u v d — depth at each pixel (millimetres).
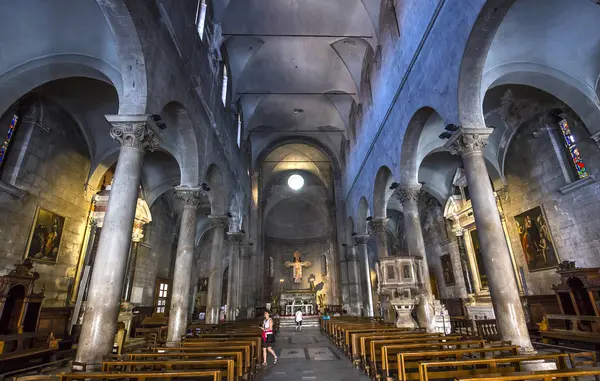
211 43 13297
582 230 10727
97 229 13180
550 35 8555
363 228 20125
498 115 13039
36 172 10570
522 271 13250
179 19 9523
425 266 10984
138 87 7453
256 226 26016
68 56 8242
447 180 18281
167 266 20609
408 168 11898
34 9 7207
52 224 11203
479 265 15844
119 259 6531
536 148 12531
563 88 9562
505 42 8594
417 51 10234
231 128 17734
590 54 8750
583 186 10688
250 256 25266
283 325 22875
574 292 10117
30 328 9469
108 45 7863
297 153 29641
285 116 24203
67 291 11797
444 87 8531
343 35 16750
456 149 7934
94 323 6039
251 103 21891
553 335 9438
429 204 21062
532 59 9141
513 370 5125
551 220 11906
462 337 7270
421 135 12172
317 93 21172
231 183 17188
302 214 35000
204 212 23781
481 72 7691
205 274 27453
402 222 25234
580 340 8453
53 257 11242
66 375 4270
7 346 8383
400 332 8547
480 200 7242
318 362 8477
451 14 8156
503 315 6477
